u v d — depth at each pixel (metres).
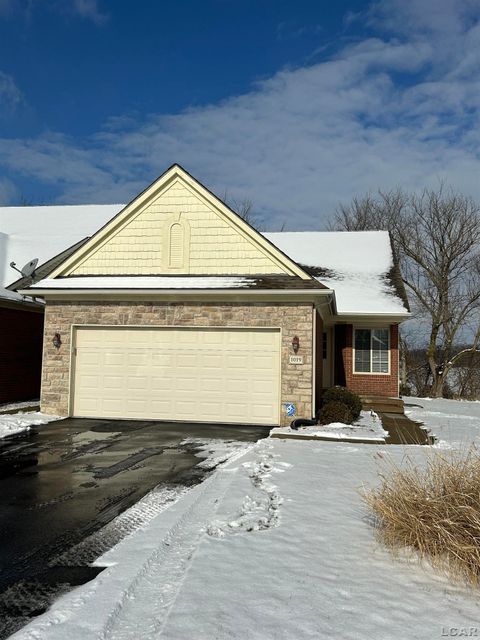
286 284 13.01
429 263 31.98
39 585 4.18
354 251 23.59
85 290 13.29
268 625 3.39
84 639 3.29
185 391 13.27
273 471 7.68
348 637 3.29
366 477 7.39
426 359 32.69
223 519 5.47
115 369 13.59
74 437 10.91
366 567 4.39
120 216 14.52
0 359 15.99
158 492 6.83
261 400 12.93
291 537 5.00
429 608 3.72
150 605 3.80
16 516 5.88
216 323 13.16
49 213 24.34
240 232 14.13
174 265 14.31
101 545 5.02
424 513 4.69
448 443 10.75
